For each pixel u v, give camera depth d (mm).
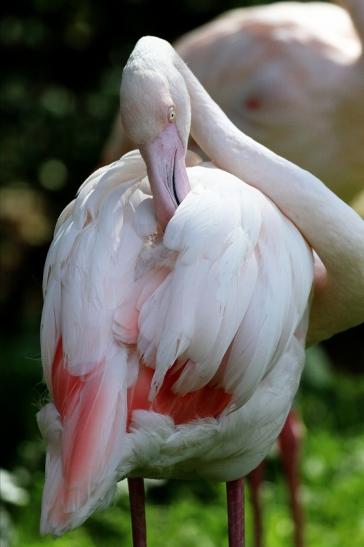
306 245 6465
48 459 5766
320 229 6504
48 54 14352
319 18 10766
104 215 5988
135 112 6098
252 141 6715
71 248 5973
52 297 5941
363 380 13539
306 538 9711
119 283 5785
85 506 5441
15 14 14094
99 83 14359
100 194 6117
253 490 9578
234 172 6695
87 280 5785
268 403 6395
